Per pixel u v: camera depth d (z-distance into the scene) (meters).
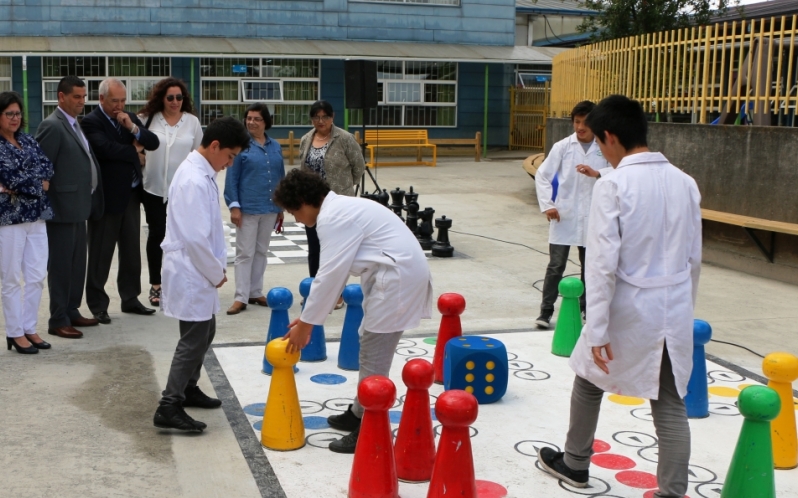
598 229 3.52
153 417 4.66
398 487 3.89
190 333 4.46
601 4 19.47
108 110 6.67
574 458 3.97
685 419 3.58
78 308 7.06
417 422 4.02
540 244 11.04
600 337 3.49
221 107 23.45
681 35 10.55
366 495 3.69
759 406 3.50
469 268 9.44
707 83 10.09
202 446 4.38
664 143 10.66
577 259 10.27
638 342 3.52
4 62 21.94
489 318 7.27
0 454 4.20
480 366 5.07
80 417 4.73
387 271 4.12
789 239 8.83
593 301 3.51
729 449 4.53
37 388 5.20
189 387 4.91
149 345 6.19
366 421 3.72
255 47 22.17
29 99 22.09
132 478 3.97
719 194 9.76
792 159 8.74
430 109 25.58
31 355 5.88
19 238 5.75
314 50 22.48
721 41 9.85
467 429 3.55
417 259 4.18
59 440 4.40
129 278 7.09
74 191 6.16
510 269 9.41
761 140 9.13
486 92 24.66
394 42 24.77
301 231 11.94
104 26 22.30
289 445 4.34
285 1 23.72
